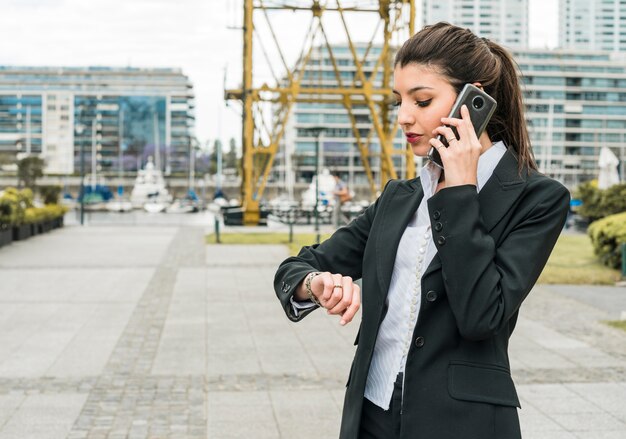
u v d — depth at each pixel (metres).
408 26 28.27
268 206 42.44
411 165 28.75
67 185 102.00
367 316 1.79
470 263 1.57
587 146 106.62
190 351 7.43
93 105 149.75
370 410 1.80
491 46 1.81
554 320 9.34
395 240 1.79
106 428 5.04
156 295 11.29
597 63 106.44
